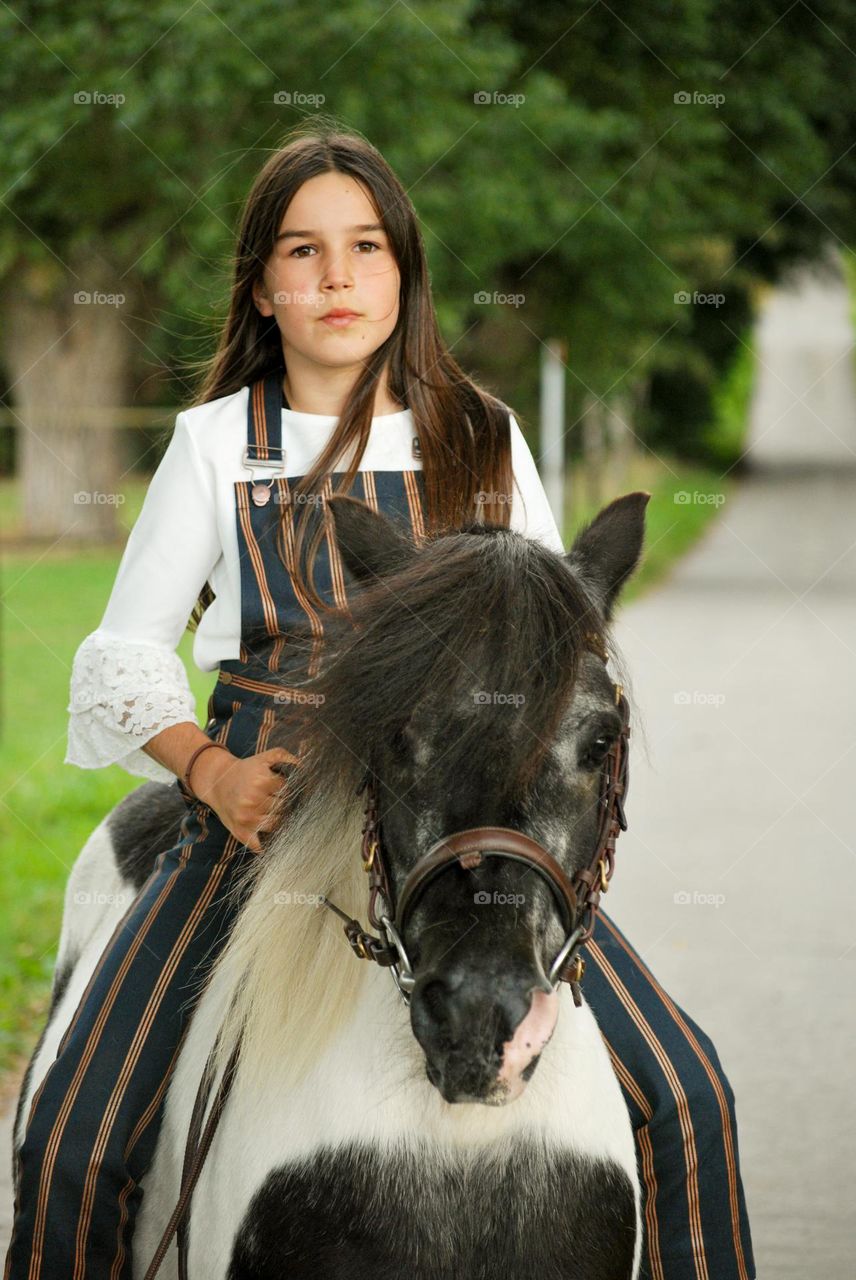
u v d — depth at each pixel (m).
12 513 37.72
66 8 23.73
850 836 12.70
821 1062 8.13
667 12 27.09
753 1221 6.42
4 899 10.92
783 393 84.75
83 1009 3.90
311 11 22.03
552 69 27.48
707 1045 3.96
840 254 46.03
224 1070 3.66
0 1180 6.84
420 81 23.06
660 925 10.33
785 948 9.91
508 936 3.07
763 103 29.33
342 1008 3.50
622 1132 3.60
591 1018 3.70
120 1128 3.74
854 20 29.50
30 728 16.62
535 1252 3.35
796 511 46.47
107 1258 3.79
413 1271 3.30
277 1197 3.38
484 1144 3.35
